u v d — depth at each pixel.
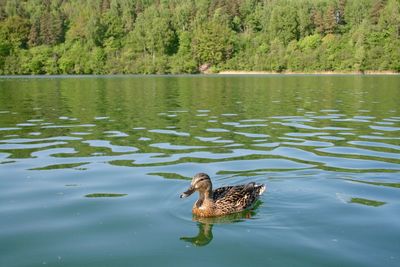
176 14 116.44
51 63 101.12
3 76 89.25
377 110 23.66
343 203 8.77
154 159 12.28
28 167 11.43
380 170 11.07
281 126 18.09
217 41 105.69
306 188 9.70
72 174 10.78
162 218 8.12
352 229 7.55
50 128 17.70
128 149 13.58
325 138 15.40
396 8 101.00
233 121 19.56
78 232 7.44
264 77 76.00
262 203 8.87
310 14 115.31
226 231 7.57
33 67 99.25
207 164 11.70
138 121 19.67
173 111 23.47
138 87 46.56
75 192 9.45
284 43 111.44
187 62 105.25
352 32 105.75
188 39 109.75
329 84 50.84
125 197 9.16
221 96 33.62
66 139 15.26
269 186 9.83
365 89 41.47
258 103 27.77
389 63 94.25
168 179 10.34
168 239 7.23
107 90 41.72
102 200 8.97
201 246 6.98
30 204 8.73
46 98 32.34
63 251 6.77
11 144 14.39
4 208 8.52
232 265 6.37
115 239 7.20
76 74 102.06
